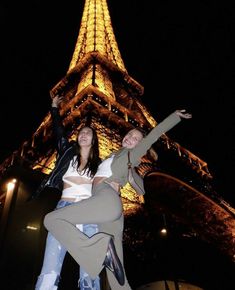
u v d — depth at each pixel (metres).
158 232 25.94
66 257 11.94
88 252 4.09
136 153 4.88
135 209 27.80
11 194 12.79
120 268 4.14
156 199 41.59
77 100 38.97
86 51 60.53
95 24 65.75
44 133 38.03
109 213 4.52
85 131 5.67
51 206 13.12
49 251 4.80
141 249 24.44
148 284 20.98
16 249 12.04
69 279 11.62
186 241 26.06
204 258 25.58
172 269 22.20
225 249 36.78
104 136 33.69
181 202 43.25
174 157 45.31
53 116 6.21
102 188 4.78
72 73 53.44
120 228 4.76
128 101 53.06
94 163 5.54
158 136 4.88
